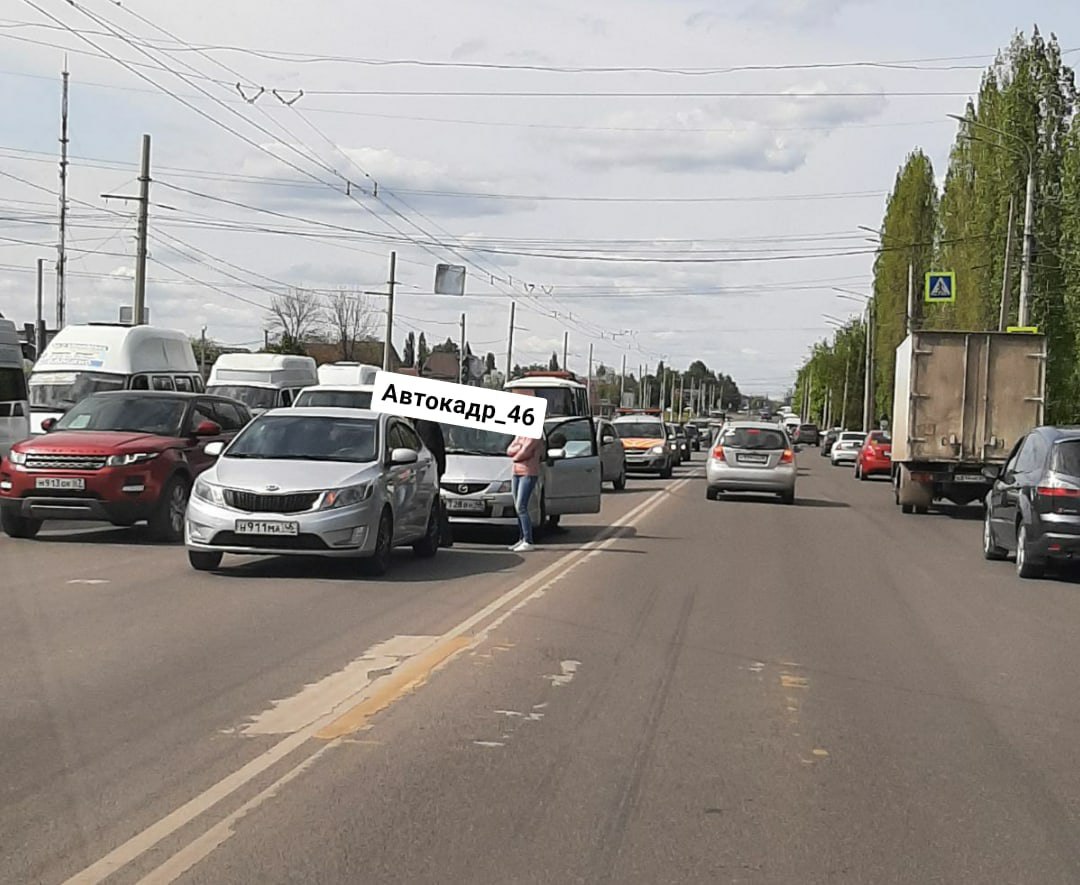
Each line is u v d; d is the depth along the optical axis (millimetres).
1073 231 43562
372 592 12750
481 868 5234
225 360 36781
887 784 6629
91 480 16203
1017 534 16062
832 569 16359
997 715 8281
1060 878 5297
